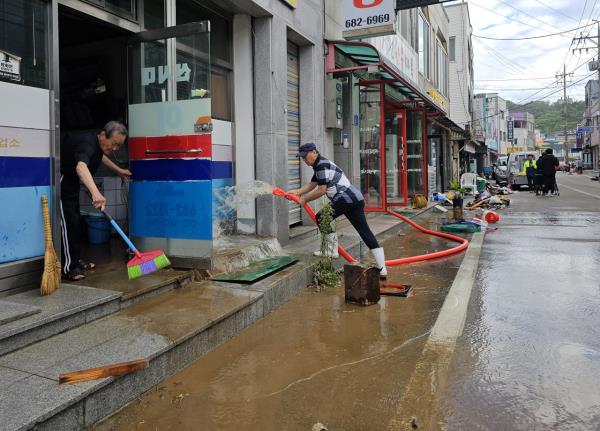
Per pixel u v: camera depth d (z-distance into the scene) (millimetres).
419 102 14242
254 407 2949
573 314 4566
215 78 6594
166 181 4996
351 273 4996
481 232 9688
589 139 60500
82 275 4418
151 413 2861
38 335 3262
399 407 2928
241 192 6895
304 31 7863
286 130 7238
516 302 4973
